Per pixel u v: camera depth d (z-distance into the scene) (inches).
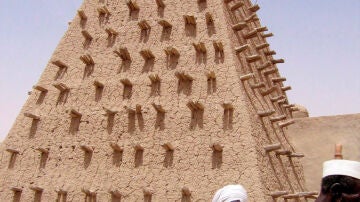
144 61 469.1
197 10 483.8
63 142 450.6
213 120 403.9
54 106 479.2
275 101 517.7
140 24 486.6
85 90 475.5
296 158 535.5
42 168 443.5
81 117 457.7
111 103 455.2
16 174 449.7
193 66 443.2
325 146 570.6
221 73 426.6
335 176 100.7
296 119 598.5
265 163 391.5
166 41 473.7
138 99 446.0
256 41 576.7
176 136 409.4
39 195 428.5
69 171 431.2
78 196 413.7
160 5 502.3
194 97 424.2
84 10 545.6
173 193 382.0
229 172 372.2
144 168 405.1
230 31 465.1
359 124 567.2
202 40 457.7
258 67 507.5
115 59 485.1
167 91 438.6
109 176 413.4
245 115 394.9
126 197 396.8
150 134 420.8
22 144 466.6
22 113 490.0
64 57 513.7
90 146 435.8
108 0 542.6
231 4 533.0
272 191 380.8
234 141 385.7
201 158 389.4
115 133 435.2
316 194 391.5
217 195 178.2
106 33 511.5
